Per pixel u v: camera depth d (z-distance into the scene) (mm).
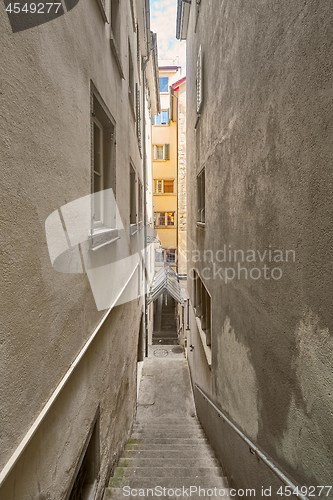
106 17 3115
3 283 1236
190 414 6816
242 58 2736
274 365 2070
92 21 2672
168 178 20094
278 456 2016
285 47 1811
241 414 2885
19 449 1312
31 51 1477
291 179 1767
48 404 1636
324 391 1458
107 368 3359
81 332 2326
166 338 16875
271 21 2027
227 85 3357
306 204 1597
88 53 2535
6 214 1255
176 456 4250
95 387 2803
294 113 1707
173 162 20234
